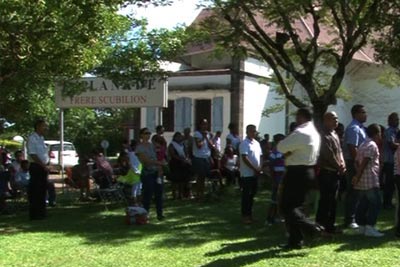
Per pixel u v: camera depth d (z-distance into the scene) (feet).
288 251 27.43
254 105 90.84
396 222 32.22
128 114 124.47
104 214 42.65
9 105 56.54
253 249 28.43
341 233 31.89
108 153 140.46
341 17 54.60
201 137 50.49
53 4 32.53
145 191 38.60
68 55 35.96
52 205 48.60
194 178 53.78
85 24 35.17
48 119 109.60
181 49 54.95
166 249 29.14
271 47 53.31
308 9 48.91
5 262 26.68
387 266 24.66
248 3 47.57
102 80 56.95
